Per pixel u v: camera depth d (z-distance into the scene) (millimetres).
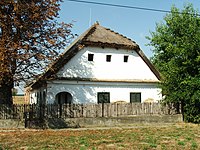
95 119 24609
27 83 23688
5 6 21359
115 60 29172
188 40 25609
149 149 13812
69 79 26531
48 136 18344
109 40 28969
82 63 27531
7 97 23219
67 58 26688
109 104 25578
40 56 22516
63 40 23812
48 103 25656
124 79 29328
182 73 26016
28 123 22703
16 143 15562
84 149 13578
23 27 21750
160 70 32719
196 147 14172
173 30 31266
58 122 23516
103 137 17688
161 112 27547
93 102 27438
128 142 15836
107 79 28359
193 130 21328
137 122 25906
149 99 30375
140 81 29844
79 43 27344
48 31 23297
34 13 21984
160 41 34062
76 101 26766
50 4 23000
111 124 24984
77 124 24047
